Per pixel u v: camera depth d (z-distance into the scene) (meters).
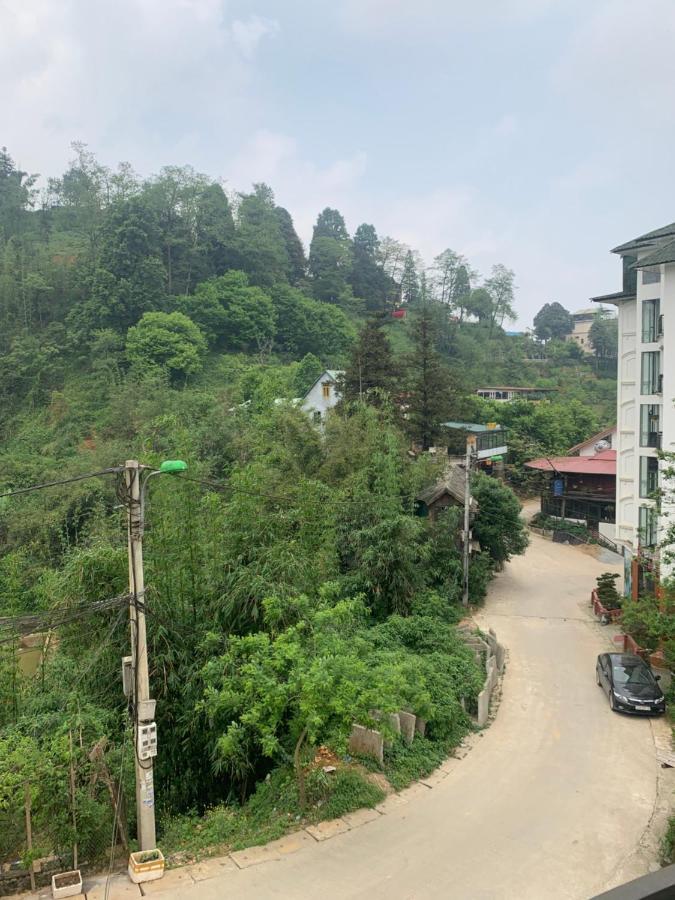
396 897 9.69
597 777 13.65
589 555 35.75
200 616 13.69
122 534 16.20
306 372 52.72
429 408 36.41
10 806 10.03
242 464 30.97
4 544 31.42
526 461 51.56
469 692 16.53
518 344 92.81
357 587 20.73
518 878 10.24
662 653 19.67
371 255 102.31
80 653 13.20
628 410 25.50
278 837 11.21
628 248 24.31
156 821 12.07
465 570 25.23
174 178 74.75
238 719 12.30
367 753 13.70
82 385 54.31
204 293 65.19
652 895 1.88
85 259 65.06
